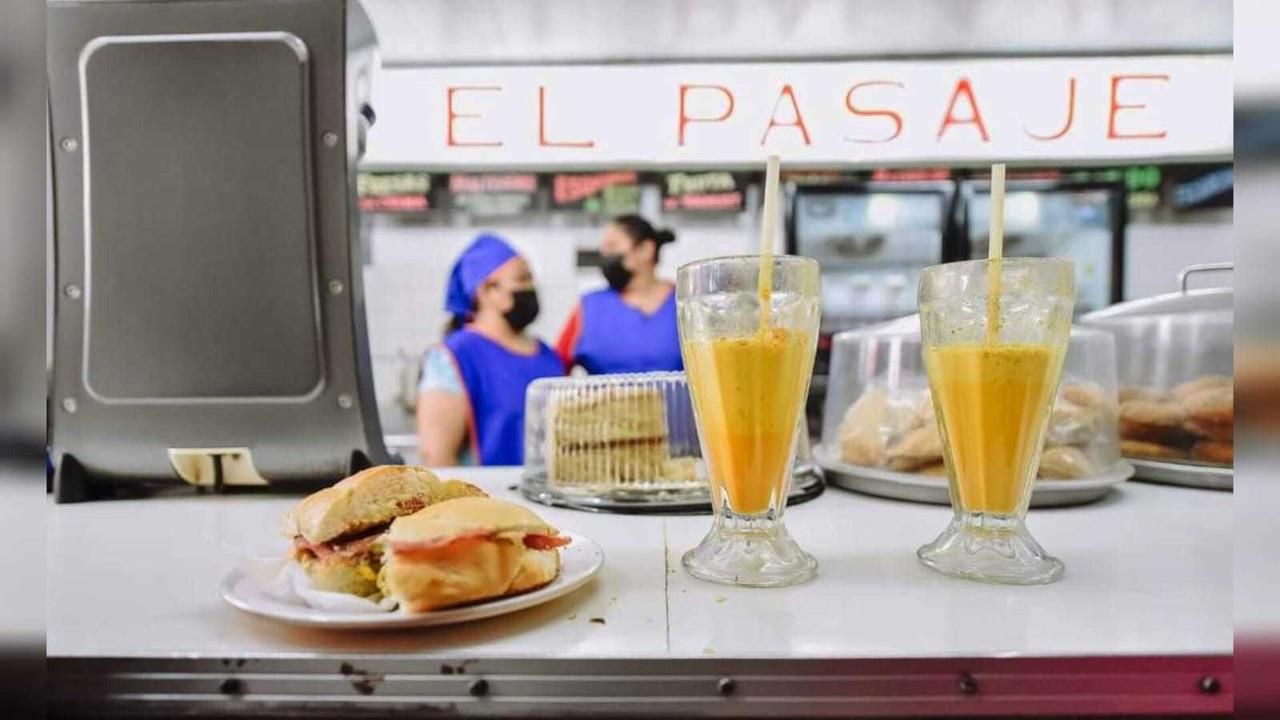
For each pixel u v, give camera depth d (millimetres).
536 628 433
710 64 2309
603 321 2457
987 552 532
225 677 392
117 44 758
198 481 838
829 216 2352
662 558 585
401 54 2279
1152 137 2268
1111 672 382
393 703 386
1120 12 2035
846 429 909
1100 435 813
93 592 507
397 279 2461
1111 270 2312
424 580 410
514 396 2451
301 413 799
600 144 2373
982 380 524
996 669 385
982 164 2305
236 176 770
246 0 756
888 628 427
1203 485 865
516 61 2320
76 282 788
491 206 2438
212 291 783
